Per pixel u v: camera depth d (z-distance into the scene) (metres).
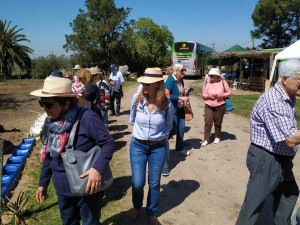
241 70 21.28
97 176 1.96
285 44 40.84
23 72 41.59
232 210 3.49
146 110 2.82
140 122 2.84
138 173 2.91
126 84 22.28
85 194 1.97
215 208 3.52
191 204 3.60
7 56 38.38
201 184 4.16
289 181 2.53
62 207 2.22
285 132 2.17
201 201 3.68
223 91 5.70
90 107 3.66
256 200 2.42
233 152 5.56
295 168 4.82
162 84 2.81
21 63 39.31
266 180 2.39
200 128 7.53
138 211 3.14
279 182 2.42
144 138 2.82
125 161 5.00
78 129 2.02
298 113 9.82
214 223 3.21
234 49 27.27
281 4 33.88
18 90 20.09
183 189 4.00
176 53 27.69
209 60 30.72
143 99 2.88
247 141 6.32
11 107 12.45
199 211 3.45
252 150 2.48
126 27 40.12
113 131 7.12
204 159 5.16
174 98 4.72
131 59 43.66
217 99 5.71
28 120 9.46
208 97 5.69
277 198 2.68
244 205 2.49
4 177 4.00
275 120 2.22
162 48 49.09
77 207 2.30
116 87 8.97
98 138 2.04
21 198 3.18
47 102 1.95
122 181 4.19
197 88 19.14
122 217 3.26
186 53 27.30
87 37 39.28
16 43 39.00
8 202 3.49
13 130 7.98
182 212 3.42
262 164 2.41
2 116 10.18
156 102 2.80
